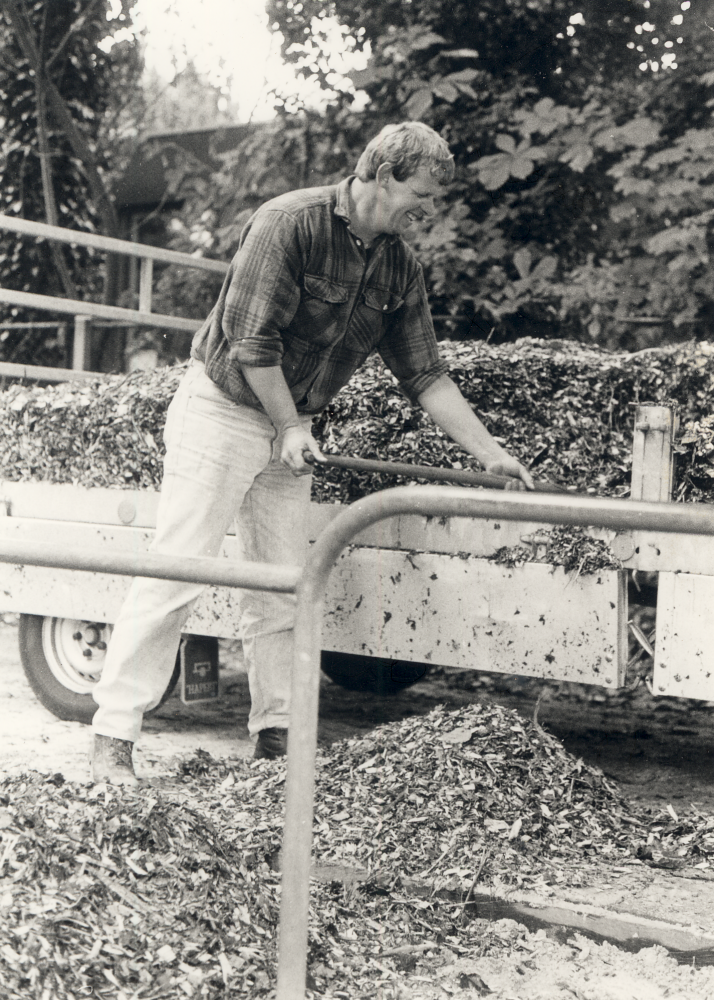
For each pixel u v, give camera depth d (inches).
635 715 206.7
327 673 210.1
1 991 77.2
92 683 181.5
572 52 284.0
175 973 83.7
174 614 132.3
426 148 125.2
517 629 137.9
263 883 101.9
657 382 138.3
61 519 175.8
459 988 91.7
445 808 119.1
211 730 183.2
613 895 103.8
